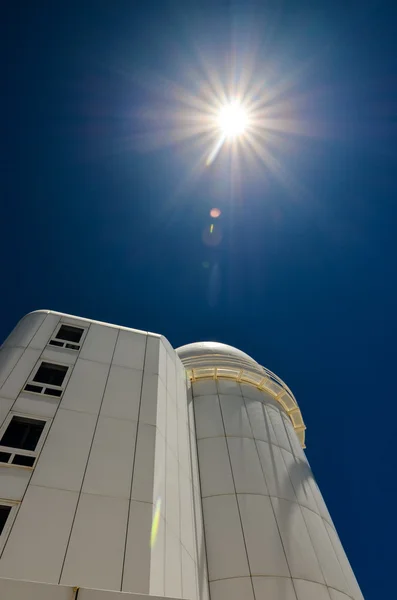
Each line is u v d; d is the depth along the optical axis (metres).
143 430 17.66
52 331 22.38
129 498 14.32
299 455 24.92
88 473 14.71
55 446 15.34
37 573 11.16
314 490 23.31
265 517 19.17
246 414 25.36
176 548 14.84
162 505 15.27
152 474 15.59
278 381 30.19
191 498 18.88
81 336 22.75
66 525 12.70
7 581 7.57
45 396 17.55
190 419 24.11
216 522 18.83
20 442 15.48
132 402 19.05
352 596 18.09
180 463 19.39
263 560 17.36
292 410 29.27
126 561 12.25
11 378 17.97
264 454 22.80
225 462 21.75
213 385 27.50
